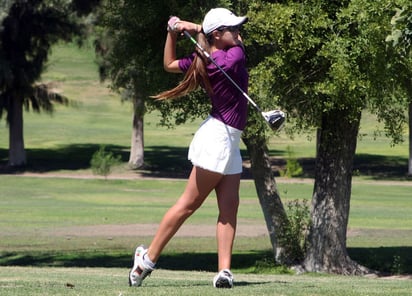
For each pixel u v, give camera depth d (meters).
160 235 18.17
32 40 114.44
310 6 42.66
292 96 45.94
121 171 125.62
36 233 65.31
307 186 106.19
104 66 96.12
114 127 165.12
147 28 48.91
